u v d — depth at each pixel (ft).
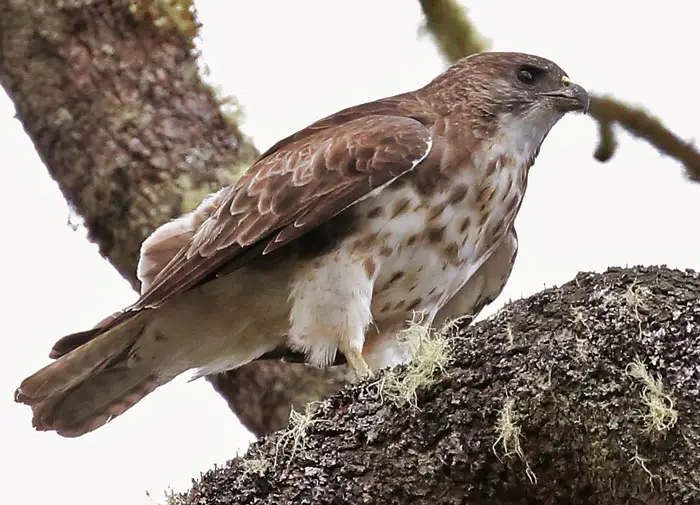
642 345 21.52
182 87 39.22
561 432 21.70
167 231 35.99
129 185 37.86
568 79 37.45
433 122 36.42
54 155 38.75
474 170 35.27
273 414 37.83
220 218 34.50
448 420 22.67
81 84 38.45
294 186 34.04
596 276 23.07
